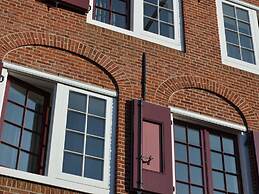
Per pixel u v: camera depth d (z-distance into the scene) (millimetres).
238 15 13086
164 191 9492
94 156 9531
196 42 11922
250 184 10523
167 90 10867
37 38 10234
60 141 9398
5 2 10414
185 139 10672
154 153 9852
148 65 11016
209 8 12703
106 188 9219
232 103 11414
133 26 11516
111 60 10695
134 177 9391
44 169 9148
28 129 9570
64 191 8891
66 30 10648
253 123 11312
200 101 11109
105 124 9938
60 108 9742
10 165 9047
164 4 12250
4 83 9492
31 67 9875
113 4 11852
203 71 11562
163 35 11758
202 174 10391
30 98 9867
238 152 10969
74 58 10391
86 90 10141
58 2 10852
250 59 12492
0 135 9094
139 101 10258
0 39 9883
